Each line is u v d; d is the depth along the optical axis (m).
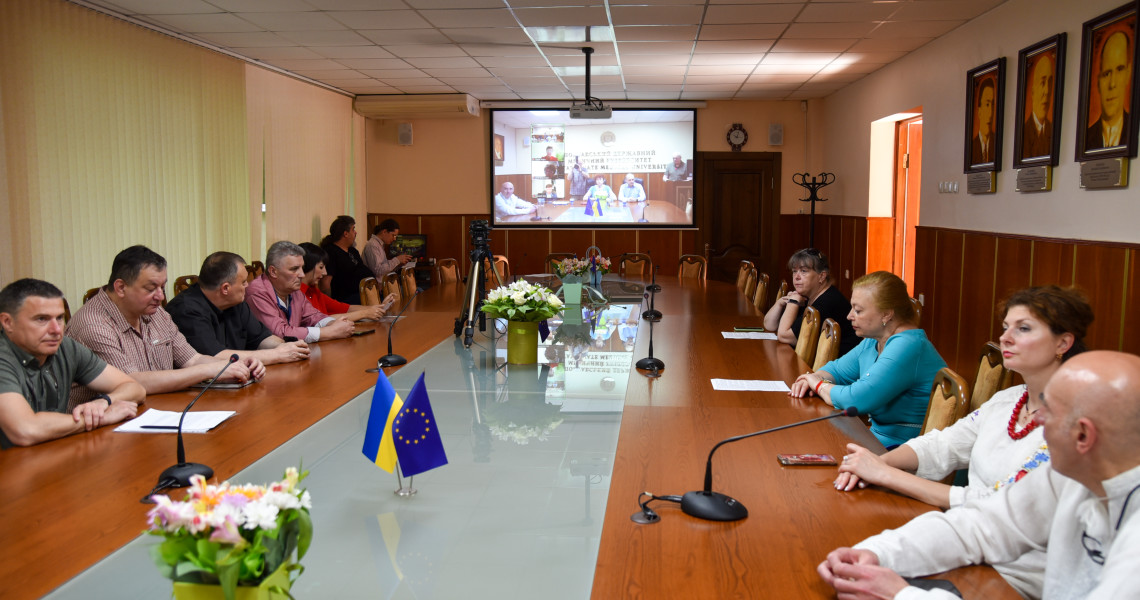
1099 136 4.17
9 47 4.62
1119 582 1.14
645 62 7.22
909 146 7.91
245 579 1.15
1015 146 5.11
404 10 5.24
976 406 2.64
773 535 1.66
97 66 5.29
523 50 6.64
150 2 5.07
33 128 4.80
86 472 2.02
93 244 5.32
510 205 10.18
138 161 5.73
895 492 1.90
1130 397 1.18
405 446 1.86
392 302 4.83
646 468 2.06
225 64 6.79
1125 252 3.94
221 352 3.31
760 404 2.71
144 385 2.82
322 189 8.84
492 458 2.13
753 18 5.49
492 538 1.64
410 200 10.25
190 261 6.37
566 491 1.90
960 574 1.52
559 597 1.40
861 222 8.31
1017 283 5.10
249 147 7.29
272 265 4.07
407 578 1.46
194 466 1.95
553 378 3.10
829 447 2.23
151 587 1.43
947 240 6.27
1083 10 4.32
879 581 1.37
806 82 8.48
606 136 10.04
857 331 2.83
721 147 9.97
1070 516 1.36
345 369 3.26
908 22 5.73
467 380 3.06
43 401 2.49
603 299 5.56
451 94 9.28
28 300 2.35
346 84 8.66
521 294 3.27
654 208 10.09
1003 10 5.24
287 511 1.20
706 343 3.89
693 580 1.46
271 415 2.55
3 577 1.46
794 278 4.09
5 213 4.63
